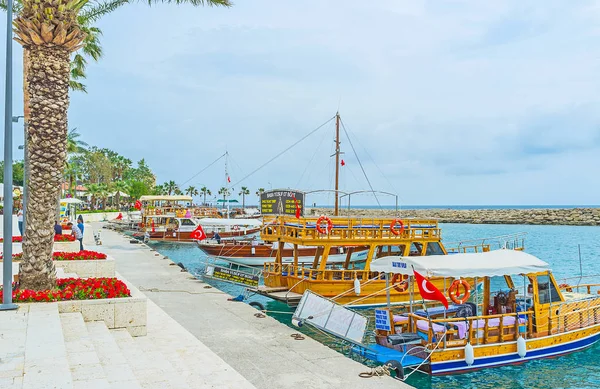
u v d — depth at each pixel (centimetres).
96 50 3086
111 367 748
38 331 835
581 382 1295
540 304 1465
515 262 1437
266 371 1073
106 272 1711
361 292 2045
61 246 2303
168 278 2406
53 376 629
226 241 4047
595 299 1670
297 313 1514
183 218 5281
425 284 1286
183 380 775
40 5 1066
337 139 3012
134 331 1080
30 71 1099
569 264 4003
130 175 13062
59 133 1115
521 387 1259
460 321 1360
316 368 1098
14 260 1691
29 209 1105
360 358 1356
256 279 2158
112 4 1898
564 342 1480
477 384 1277
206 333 1394
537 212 11119
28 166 1112
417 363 1257
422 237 2273
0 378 619
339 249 3259
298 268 2283
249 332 1409
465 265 1362
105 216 8519
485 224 11450
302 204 2591
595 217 9938
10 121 998
